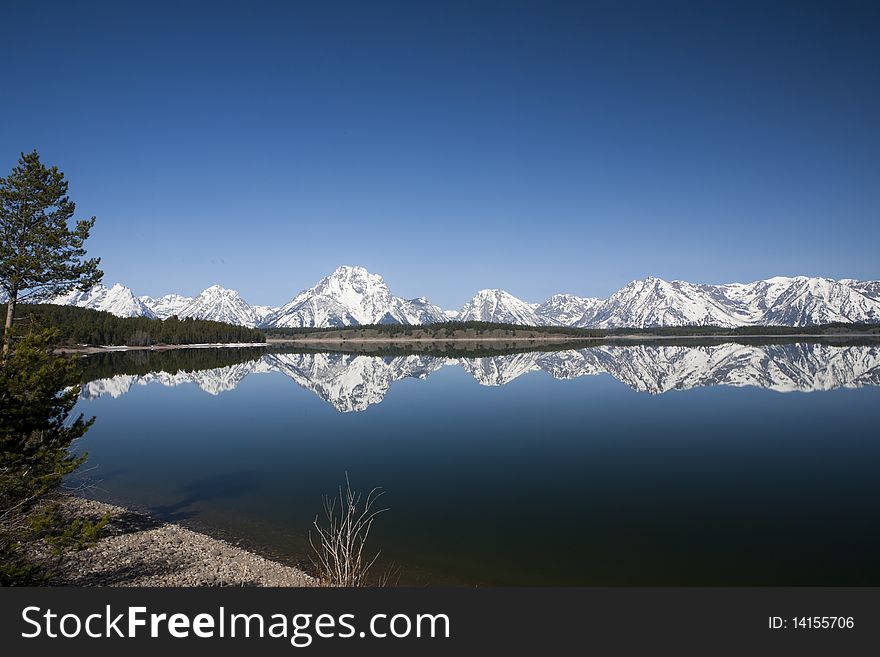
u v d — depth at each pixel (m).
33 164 34.28
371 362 130.50
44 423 13.67
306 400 62.03
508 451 33.84
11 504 13.23
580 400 58.88
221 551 17.78
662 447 34.53
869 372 89.50
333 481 27.25
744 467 29.36
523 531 20.00
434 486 26.20
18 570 11.88
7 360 13.35
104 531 19.14
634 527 20.38
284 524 20.83
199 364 118.44
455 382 81.69
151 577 15.36
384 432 41.28
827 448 33.78
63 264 34.84
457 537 19.42
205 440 38.50
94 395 66.50
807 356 132.38
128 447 36.19
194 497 24.45
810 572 16.25
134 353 147.00
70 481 26.84
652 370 98.75
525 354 157.25
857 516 21.39
